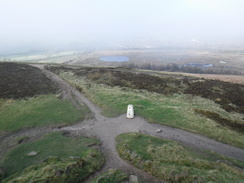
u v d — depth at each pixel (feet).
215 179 37.19
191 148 52.75
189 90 113.09
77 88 111.24
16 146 51.16
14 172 40.96
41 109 76.43
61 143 53.01
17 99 85.10
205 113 77.20
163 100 94.27
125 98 92.53
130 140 53.93
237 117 77.92
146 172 41.16
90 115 74.69
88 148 50.57
